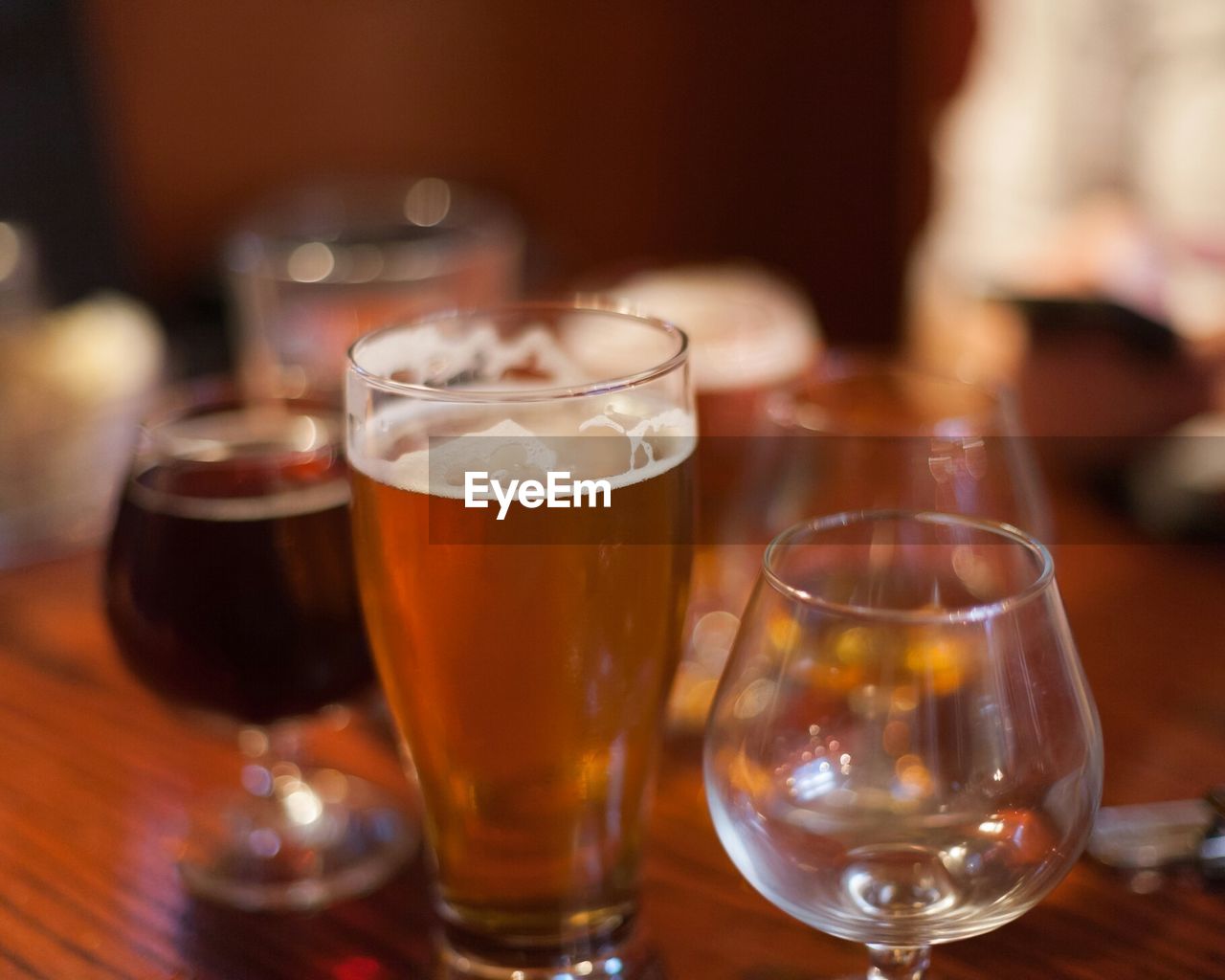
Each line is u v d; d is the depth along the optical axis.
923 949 0.51
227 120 1.51
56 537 0.86
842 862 0.50
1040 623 0.48
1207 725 0.66
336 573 0.58
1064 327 1.05
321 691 0.59
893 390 0.68
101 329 1.07
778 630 0.50
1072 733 0.48
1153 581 0.76
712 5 1.84
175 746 0.68
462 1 1.65
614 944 0.55
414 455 0.50
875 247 2.01
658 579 0.52
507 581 0.50
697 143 1.90
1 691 0.72
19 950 0.57
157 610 0.58
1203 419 0.90
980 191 1.60
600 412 0.50
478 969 0.55
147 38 1.43
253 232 1.45
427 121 1.66
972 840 0.49
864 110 1.94
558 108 1.77
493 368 0.56
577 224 1.84
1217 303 1.12
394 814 0.63
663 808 0.63
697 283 0.82
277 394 0.65
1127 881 0.58
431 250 1.34
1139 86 1.45
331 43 1.57
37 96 1.35
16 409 0.93
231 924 0.58
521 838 0.53
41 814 0.64
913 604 0.54
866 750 0.50
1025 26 1.54
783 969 0.55
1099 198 1.48
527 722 0.51
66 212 1.40
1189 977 0.54
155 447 0.59
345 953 0.57
